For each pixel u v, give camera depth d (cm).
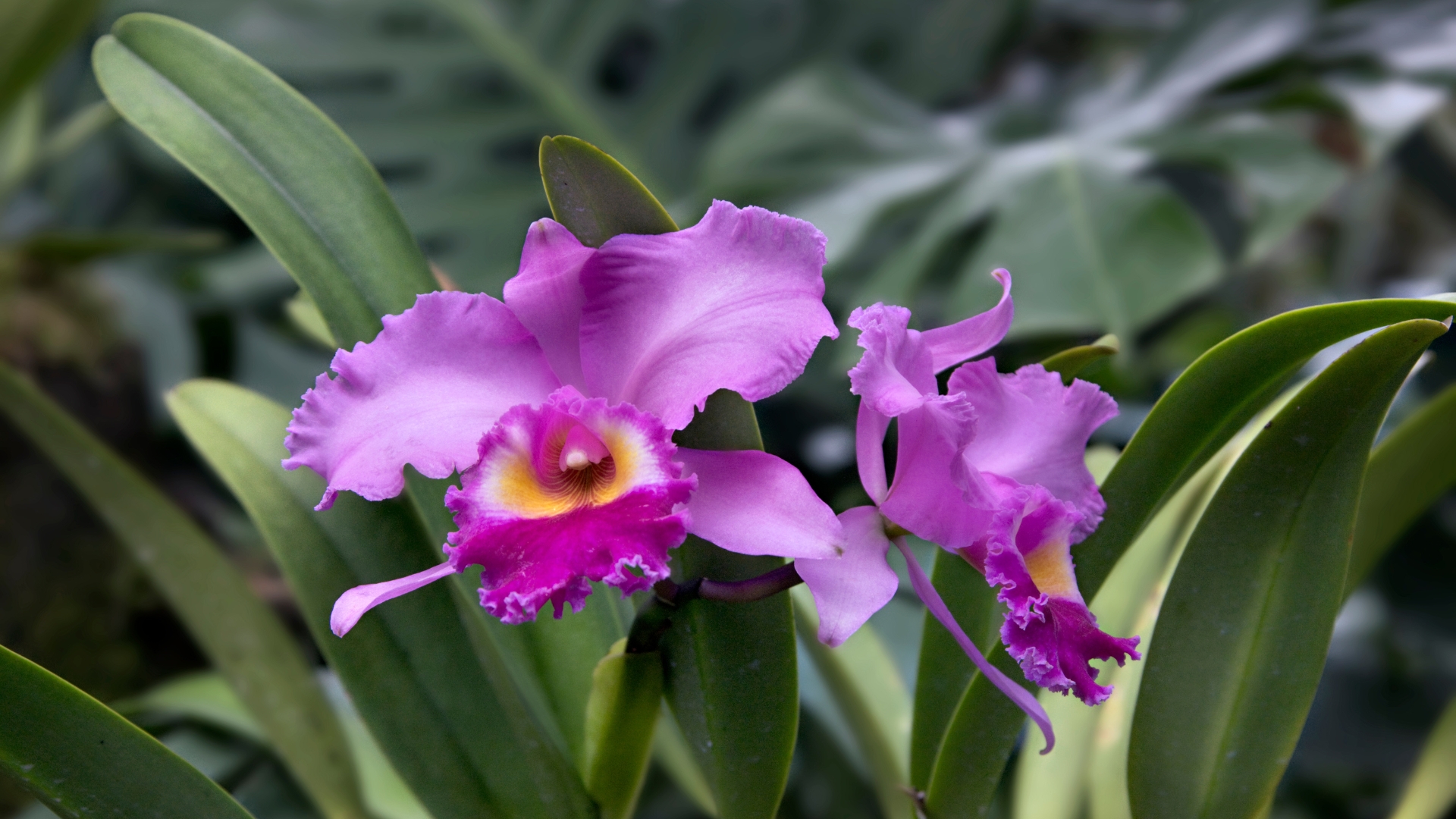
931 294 160
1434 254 201
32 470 135
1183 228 119
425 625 74
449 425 68
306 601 73
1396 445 76
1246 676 71
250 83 75
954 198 133
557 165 69
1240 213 152
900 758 80
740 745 72
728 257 67
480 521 66
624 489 67
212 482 166
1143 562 82
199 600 83
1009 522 67
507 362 68
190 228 198
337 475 67
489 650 73
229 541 161
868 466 68
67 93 189
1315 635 71
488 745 73
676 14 167
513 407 68
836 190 142
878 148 147
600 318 68
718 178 147
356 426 67
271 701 82
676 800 130
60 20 100
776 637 71
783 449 157
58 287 150
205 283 161
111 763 68
